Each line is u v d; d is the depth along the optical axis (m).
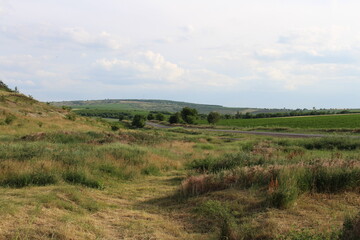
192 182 8.05
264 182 7.54
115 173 10.80
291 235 4.39
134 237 5.02
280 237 4.38
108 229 5.38
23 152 11.70
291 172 7.27
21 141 19.66
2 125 28.27
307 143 23.22
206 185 7.78
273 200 5.93
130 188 9.24
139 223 5.72
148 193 8.63
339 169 7.27
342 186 6.87
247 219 5.39
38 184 8.50
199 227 5.55
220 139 34.78
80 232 4.89
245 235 4.73
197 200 6.94
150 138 25.22
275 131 48.66
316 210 5.68
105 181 9.80
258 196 6.53
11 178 8.59
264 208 5.88
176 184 10.02
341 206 5.82
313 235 4.34
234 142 29.62
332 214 5.41
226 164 11.66
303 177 7.07
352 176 7.00
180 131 52.69
